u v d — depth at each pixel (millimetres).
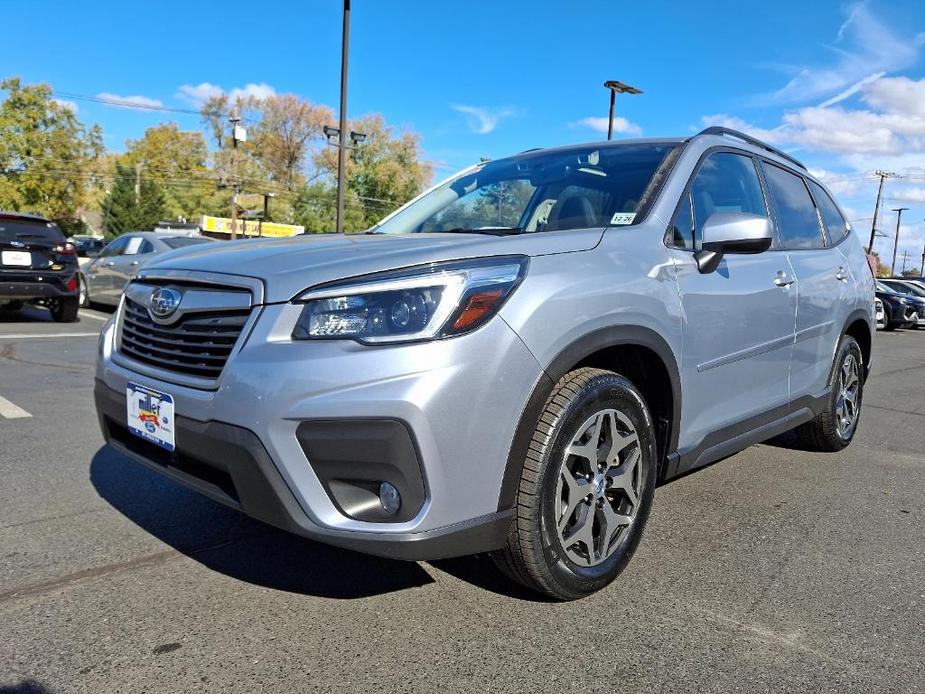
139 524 3146
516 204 3412
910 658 2246
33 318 11344
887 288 20609
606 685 2059
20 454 4109
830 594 2670
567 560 2430
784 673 2145
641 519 2715
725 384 3189
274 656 2160
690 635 2344
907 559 3012
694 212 3135
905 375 9203
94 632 2268
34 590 2531
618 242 2680
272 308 2168
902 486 4023
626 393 2568
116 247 11992
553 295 2303
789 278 3646
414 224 3578
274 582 2635
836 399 4480
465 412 2092
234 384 2133
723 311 3082
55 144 57781
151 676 2045
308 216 66438
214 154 72312
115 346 2826
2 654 2131
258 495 2113
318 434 2037
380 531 2064
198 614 2395
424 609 2461
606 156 3496
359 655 2176
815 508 3613
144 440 2586
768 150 4070
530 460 2271
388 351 2045
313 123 70938
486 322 2148
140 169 70312
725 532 3258
